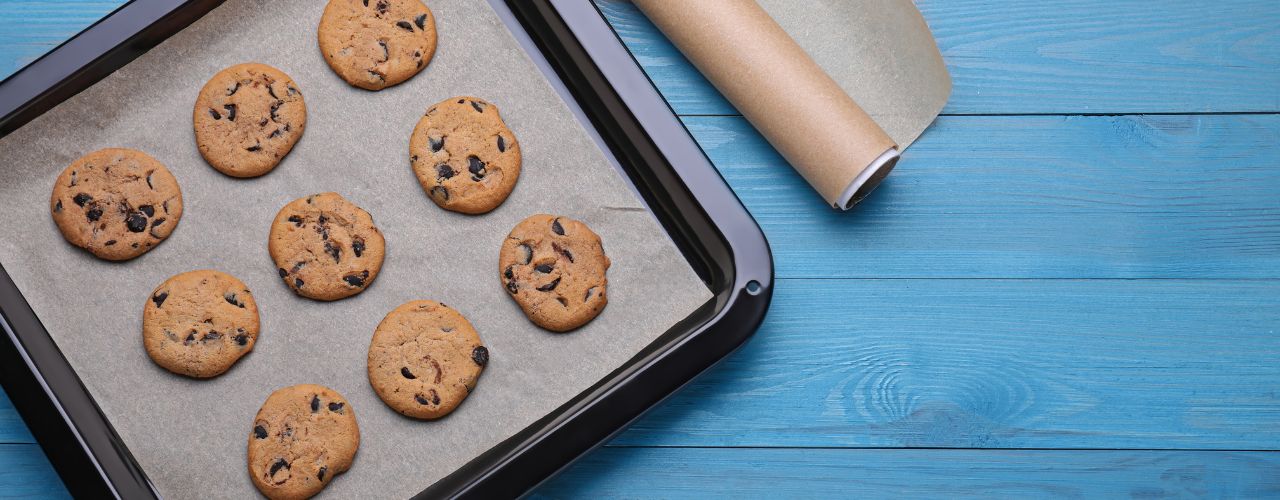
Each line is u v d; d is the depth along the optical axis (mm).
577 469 942
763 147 969
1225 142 978
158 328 894
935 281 964
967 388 959
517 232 915
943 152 972
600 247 915
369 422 900
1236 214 974
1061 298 967
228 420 896
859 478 952
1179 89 979
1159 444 958
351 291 907
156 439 889
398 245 917
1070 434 958
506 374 907
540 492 939
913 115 962
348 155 923
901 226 966
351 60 924
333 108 926
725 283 915
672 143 914
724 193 912
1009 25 981
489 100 931
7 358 882
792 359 956
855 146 921
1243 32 981
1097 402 961
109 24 898
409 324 905
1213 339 967
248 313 902
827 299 961
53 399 879
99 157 905
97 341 896
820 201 967
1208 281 970
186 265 908
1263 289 969
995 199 970
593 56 920
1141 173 975
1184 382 963
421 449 898
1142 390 963
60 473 876
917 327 961
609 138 937
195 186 914
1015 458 956
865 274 963
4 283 895
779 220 965
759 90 933
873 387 957
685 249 928
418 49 928
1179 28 980
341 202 915
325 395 898
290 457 889
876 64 964
